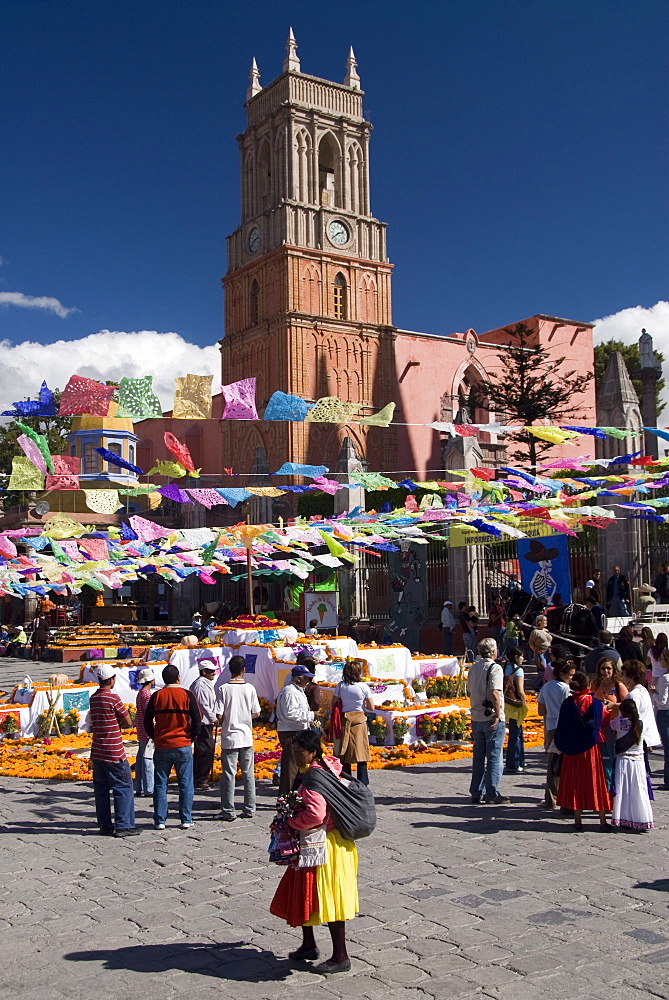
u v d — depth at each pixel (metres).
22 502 46.09
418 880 8.38
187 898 8.12
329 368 56.62
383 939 6.99
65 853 9.73
